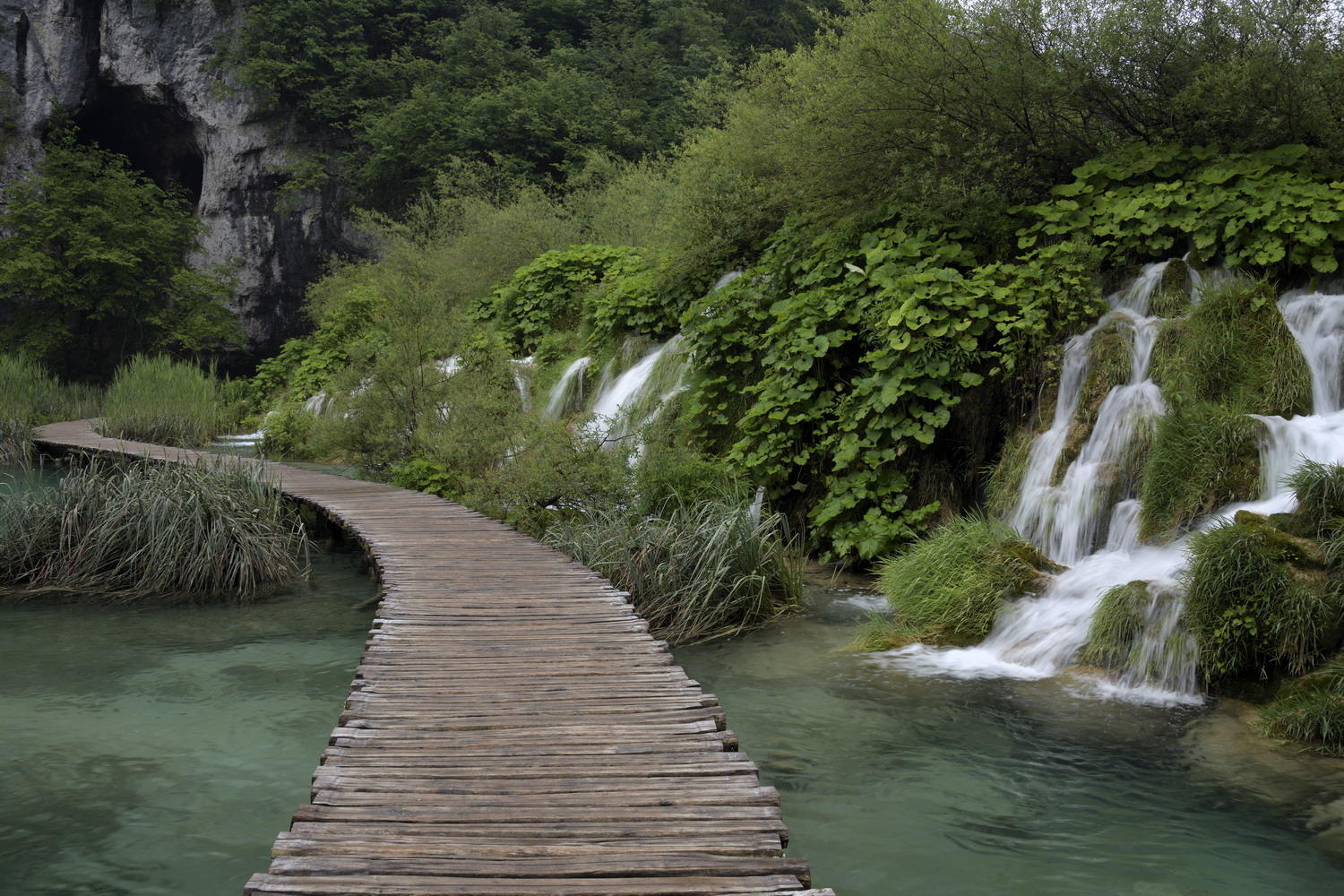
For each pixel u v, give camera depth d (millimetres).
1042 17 11133
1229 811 4770
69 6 42156
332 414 20672
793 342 11266
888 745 5633
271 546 10273
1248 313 8891
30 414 24219
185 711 6359
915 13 11672
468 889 3215
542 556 9172
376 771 4195
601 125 40344
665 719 4875
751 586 8445
